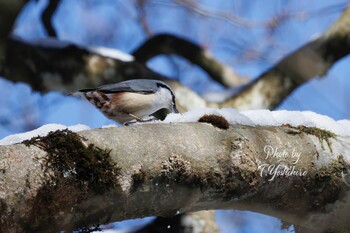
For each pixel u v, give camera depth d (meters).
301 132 6.19
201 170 5.39
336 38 13.36
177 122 5.61
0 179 4.53
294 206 6.11
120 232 10.62
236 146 5.63
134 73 12.84
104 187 4.93
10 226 4.55
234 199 5.70
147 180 5.15
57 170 4.74
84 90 9.12
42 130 5.26
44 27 13.84
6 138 5.16
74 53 12.76
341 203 6.25
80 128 5.36
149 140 5.24
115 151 5.04
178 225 10.73
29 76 12.57
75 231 5.05
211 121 5.73
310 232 6.47
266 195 5.89
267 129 6.02
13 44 12.33
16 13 11.69
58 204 4.72
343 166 6.19
